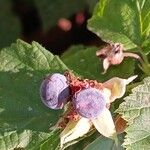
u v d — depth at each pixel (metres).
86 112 0.14
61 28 0.31
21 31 0.31
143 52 0.17
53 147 0.15
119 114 0.15
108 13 0.18
